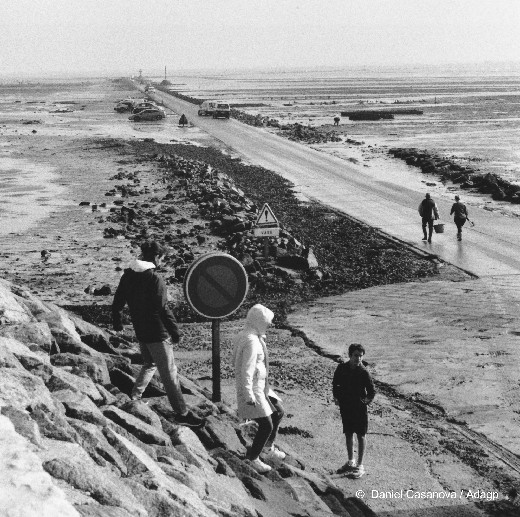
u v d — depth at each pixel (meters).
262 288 28.25
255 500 8.67
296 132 99.38
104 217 43.00
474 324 22.59
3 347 8.14
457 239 36.50
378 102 187.62
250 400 9.61
